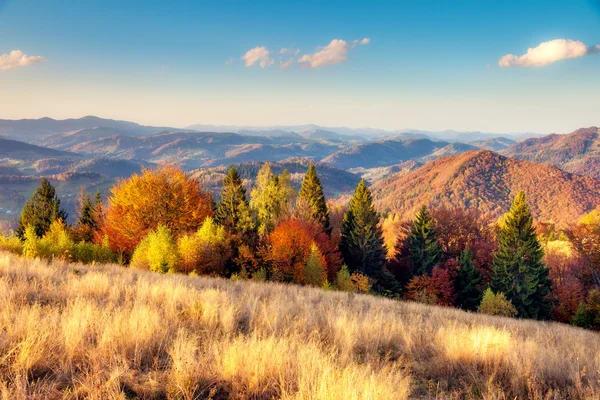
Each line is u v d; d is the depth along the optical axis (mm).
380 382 3564
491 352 5164
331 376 3514
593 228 40188
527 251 38656
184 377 3393
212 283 12281
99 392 3000
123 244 29109
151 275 12484
